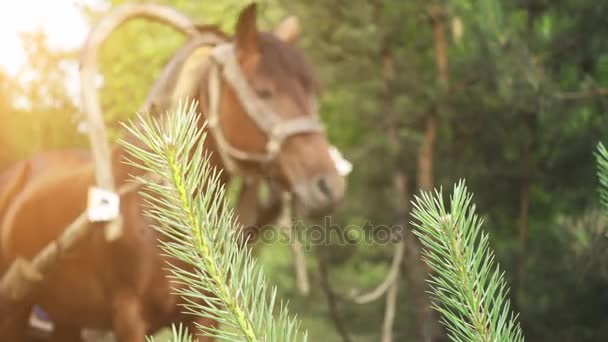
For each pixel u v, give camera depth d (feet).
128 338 8.96
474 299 1.82
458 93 19.71
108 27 9.66
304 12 20.24
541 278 17.85
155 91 9.64
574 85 18.58
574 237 17.13
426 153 20.42
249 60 9.79
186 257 1.65
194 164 1.60
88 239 9.32
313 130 9.91
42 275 9.13
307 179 9.62
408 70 20.84
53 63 17.58
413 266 19.45
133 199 8.82
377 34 19.94
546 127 18.21
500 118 19.67
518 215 21.27
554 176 19.20
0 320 9.69
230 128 9.70
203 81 9.67
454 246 1.80
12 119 13.97
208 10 26.45
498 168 20.39
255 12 9.77
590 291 17.62
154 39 26.30
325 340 22.16
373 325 23.00
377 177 21.12
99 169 8.73
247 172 9.86
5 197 10.71
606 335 17.84
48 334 10.84
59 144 16.71
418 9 20.06
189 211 1.62
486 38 17.35
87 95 9.11
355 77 20.67
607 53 18.38
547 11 19.20
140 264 8.80
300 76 10.08
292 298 23.47
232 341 1.67
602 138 17.62
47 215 9.84
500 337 1.82
